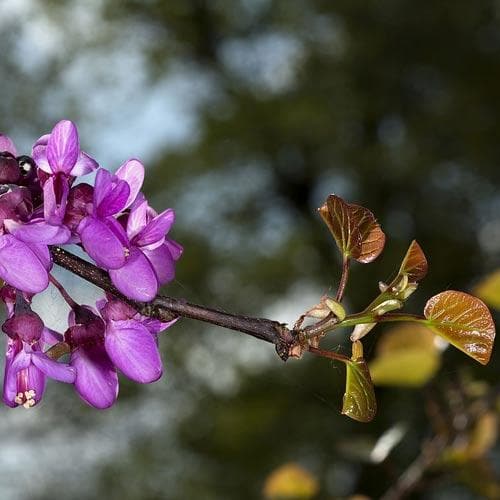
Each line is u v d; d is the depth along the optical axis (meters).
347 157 16.92
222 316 1.55
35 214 1.46
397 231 16.97
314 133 16.97
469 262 16.75
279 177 17.84
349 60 17.22
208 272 17.03
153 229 1.50
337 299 1.64
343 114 17.22
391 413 13.66
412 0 16.98
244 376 15.51
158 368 1.50
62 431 13.97
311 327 1.60
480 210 17.20
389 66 17.16
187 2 18.20
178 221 17.36
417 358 3.17
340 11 17.12
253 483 15.04
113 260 1.42
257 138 17.59
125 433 15.38
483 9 17.03
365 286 16.33
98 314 1.55
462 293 1.62
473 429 3.58
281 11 17.75
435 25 17.05
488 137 17.00
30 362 1.48
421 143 16.94
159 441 15.74
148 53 18.61
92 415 13.98
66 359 1.62
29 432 13.60
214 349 15.58
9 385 1.48
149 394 15.70
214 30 18.41
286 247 17.05
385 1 17.08
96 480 15.02
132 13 18.42
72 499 14.70
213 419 15.68
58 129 1.49
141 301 1.46
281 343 1.58
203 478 15.30
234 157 17.78
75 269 1.52
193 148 17.89
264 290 16.92
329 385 14.48
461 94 17.00
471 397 3.67
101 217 1.46
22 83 17.95
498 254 16.91
